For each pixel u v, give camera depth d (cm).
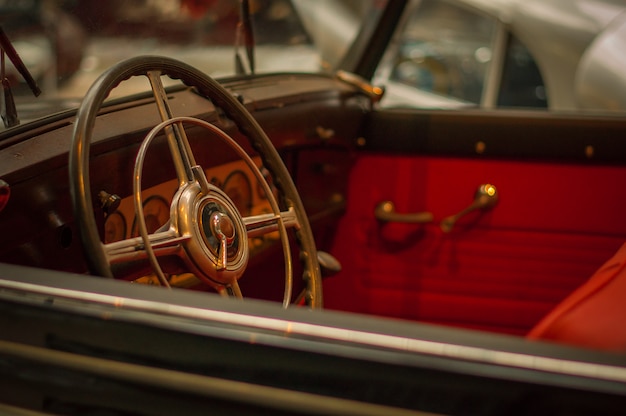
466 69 469
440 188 211
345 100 208
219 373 90
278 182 159
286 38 208
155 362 92
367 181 214
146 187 151
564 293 211
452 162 209
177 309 93
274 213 152
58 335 95
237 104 157
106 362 93
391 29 233
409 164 211
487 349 84
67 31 154
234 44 191
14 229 132
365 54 233
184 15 177
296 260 195
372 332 88
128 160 147
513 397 82
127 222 150
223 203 142
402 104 455
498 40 443
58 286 98
